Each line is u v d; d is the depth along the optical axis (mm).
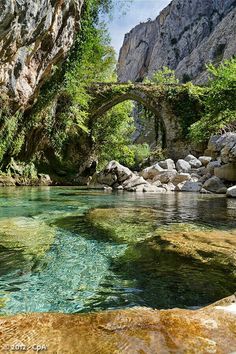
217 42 79250
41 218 7008
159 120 36438
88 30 21141
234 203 10000
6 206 9297
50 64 15938
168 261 3854
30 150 24812
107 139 35250
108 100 32188
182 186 16328
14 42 8367
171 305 2721
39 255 4188
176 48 96938
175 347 1625
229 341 1708
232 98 19469
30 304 2740
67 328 1838
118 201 10938
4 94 12891
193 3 97062
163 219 6848
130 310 2115
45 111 23141
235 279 3256
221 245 4328
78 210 8422
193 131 24344
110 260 3980
